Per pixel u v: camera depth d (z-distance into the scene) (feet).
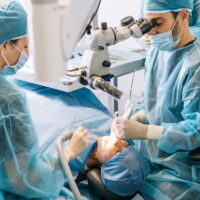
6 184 2.87
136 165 3.42
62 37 1.52
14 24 2.74
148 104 4.36
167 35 3.82
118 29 2.85
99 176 3.45
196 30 4.63
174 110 4.07
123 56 5.81
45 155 3.22
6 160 2.78
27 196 3.00
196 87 3.70
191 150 3.75
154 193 3.82
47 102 4.91
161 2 3.61
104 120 4.73
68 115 4.66
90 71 2.67
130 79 7.66
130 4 7.18
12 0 2.81
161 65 4.30
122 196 3.33
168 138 3.65
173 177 3.85
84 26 1.81
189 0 3.75
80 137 3.40
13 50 2.90
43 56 1.45
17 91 2.95
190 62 3.82
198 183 3.77
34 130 3.02
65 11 1.53
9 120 2.78
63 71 1.59
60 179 3.20
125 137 3.74
